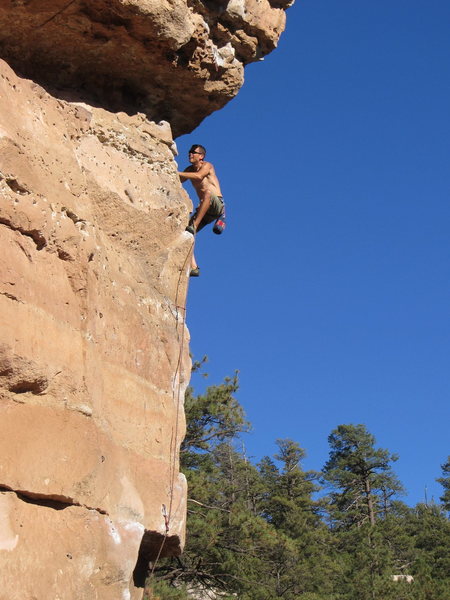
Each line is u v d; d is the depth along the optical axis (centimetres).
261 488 4516
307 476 5812
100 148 731
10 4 685
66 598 559
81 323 628
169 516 716
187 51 784
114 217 717
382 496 6356
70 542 576
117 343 685
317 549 3291
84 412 605
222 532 2186
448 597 2942
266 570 2275
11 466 542
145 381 717
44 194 612
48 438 571
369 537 3519
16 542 535
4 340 537
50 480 566
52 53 741
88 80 777
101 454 618
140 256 750
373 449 6184
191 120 873
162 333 755
